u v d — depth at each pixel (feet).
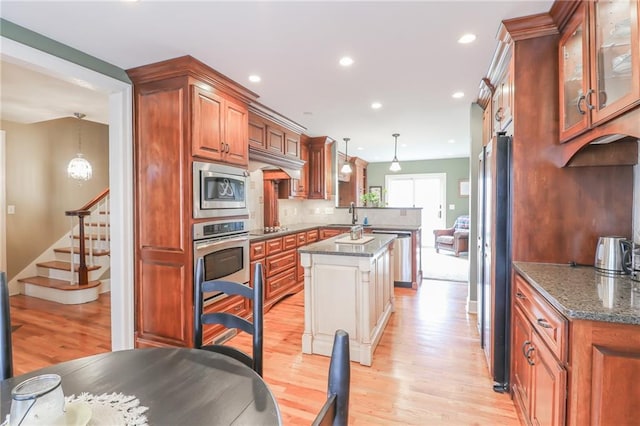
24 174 14.79
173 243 8.38
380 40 7.13
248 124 11.68
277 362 8.38
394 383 7.36
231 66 8.46
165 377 3.52
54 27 6.50
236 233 10.00
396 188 29.91
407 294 14.44
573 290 4.55
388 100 11.36
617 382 3.56
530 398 5.35
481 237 8.96
